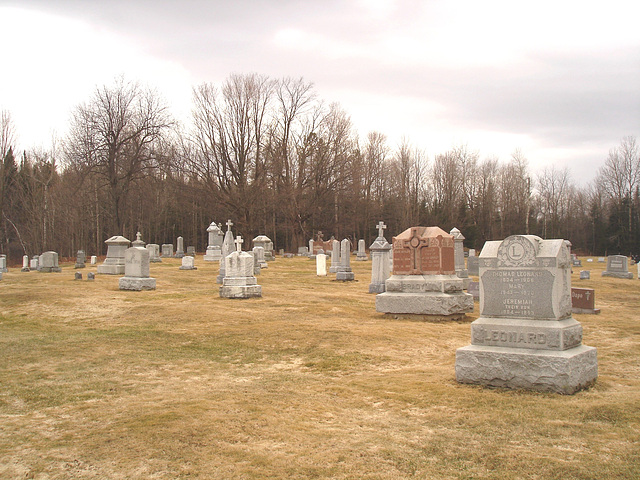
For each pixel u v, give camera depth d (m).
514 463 5.39
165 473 5.36
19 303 19.62
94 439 6.35
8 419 7.33
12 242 60.56
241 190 52.16
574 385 7.66
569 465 5.28
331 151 60.47
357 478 5.17
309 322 15.23
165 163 53.09
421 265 15.91
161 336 13.80
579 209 91.31
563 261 8.20
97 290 23.27
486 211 84.44
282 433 6.45
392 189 81.31
